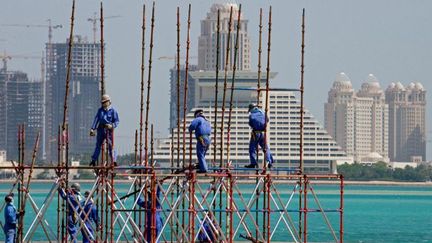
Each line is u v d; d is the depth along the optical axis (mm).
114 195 159875
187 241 159750
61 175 157125
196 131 156250
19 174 158000
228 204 165750
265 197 166125
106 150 156250
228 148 165875
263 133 162500
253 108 163625
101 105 157250
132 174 156000
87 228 162625
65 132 160000
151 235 154375
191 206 156000
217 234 165250
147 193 162125
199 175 156250
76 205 167125
